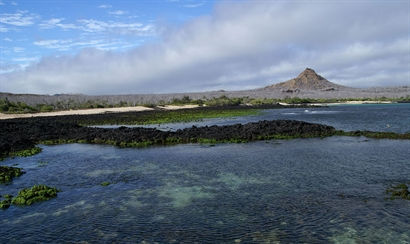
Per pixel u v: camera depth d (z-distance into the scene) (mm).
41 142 42531
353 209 16328
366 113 86938
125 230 14719
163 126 60156
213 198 18609
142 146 37094
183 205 17641
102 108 120688
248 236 13797
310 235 13734
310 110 108250
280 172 23828
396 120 63281
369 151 31000
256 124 46250
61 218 16234
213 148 34438
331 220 15133
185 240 13602
